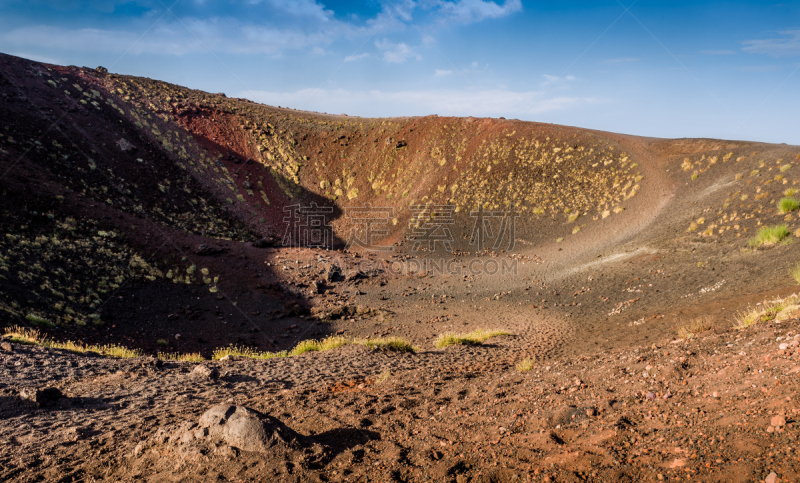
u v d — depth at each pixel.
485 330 19.33
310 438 4.36
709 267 19.23
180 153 56.47
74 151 44.47
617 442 3.22
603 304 20.59
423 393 6.62
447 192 52.06
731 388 3.66
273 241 39.81
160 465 3.93
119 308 23.77
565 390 5.06
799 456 2.31
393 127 69.75
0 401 6.24
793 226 19.12
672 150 43.94
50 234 27.38
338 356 11.50
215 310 26.38
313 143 69.12
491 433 4.05
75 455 4.66
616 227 35.12
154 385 7.98
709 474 2.45
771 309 7.34
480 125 62.72
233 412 4.23
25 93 50.56
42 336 17.06
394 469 3.50
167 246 31.80
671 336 9.46
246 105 78.75
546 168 48.78
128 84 66.69
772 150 34.31
